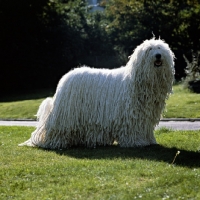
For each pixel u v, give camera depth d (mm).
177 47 37562
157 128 12469
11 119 18750
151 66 8859
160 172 6785
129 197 5695
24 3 34781
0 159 8227
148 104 9039
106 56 39219
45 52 36406
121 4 38531
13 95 31328
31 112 19844
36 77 36219
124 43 38750
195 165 7281
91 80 9273
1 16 34594
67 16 38594
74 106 9219
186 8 38438
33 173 7086
